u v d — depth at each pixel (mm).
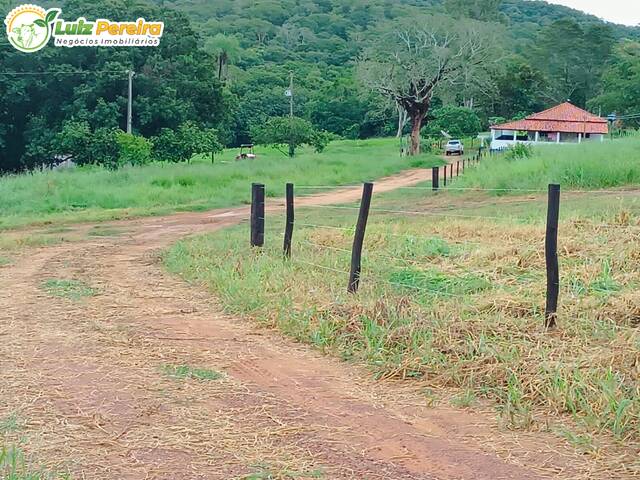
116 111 40188
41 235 16625
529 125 53250
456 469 4145
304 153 53656
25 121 43094
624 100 61219
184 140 39531
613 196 16422
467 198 20391
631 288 7172
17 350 6352
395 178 34219
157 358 6180
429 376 5625
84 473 4012
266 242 11609
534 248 8836
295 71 84938
